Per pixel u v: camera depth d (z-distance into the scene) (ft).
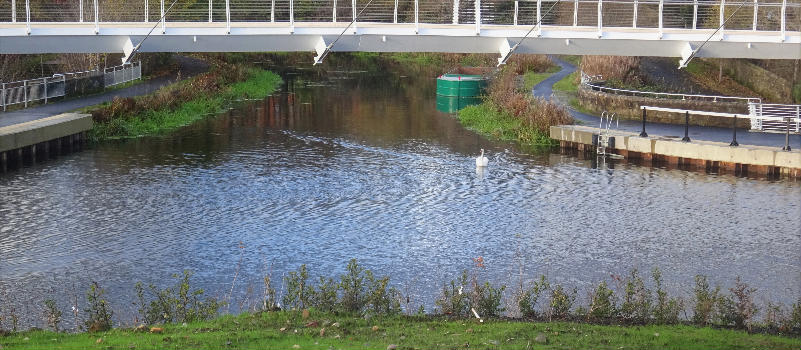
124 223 93.97
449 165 124.98
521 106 155.94
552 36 137.49
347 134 147.84
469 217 97.86
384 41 132.26
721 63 198.39
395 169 122.01
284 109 174.70
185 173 117.91
